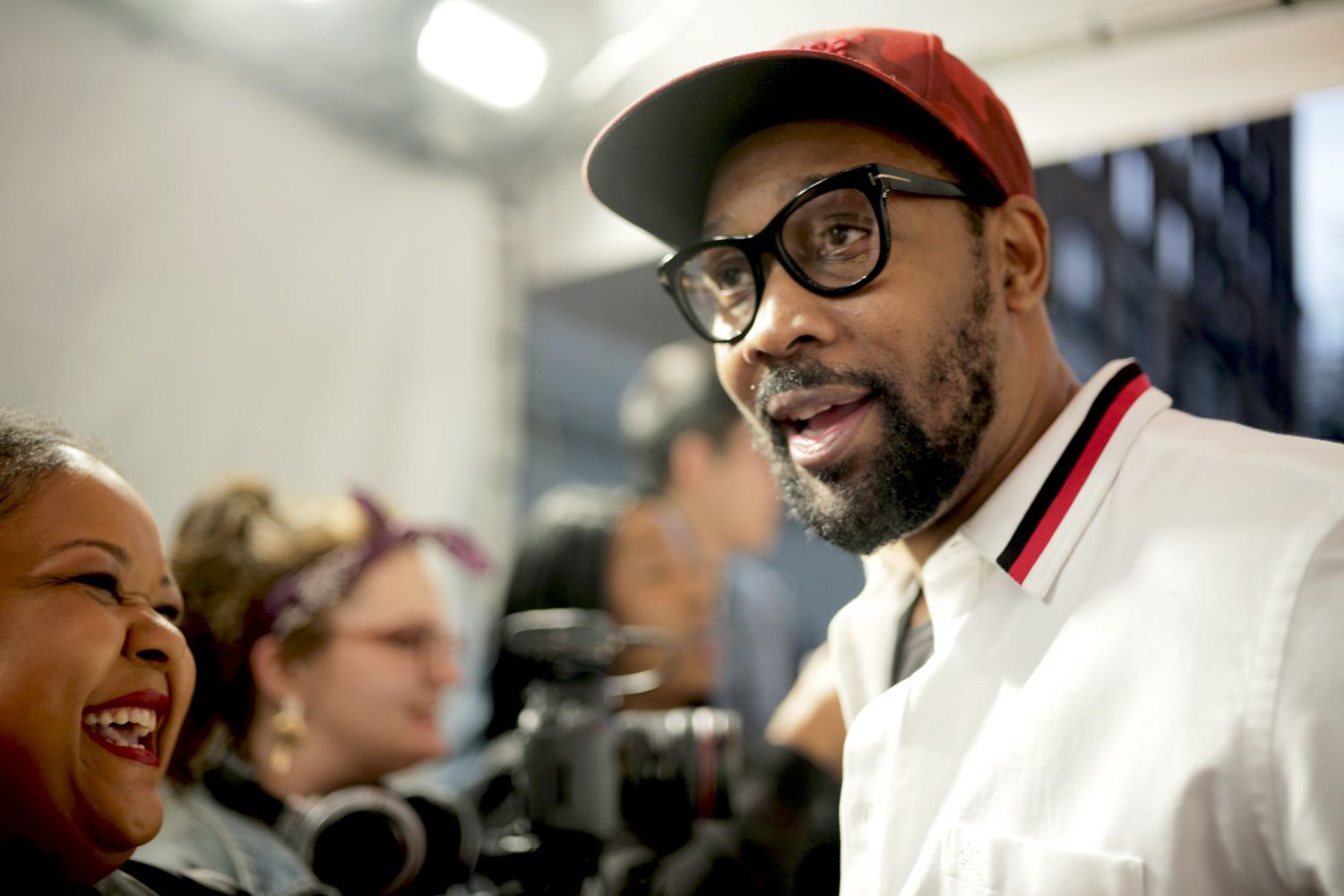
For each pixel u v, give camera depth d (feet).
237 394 6.88
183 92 6.75
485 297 8.41
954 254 2.95
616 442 9.42
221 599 4.28
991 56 5.98
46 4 6.15
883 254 2.84
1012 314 3.13
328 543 4.52
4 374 5.77
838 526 2.98
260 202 7.12
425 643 4.65
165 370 6.50
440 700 4.76
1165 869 2.36
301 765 4.37
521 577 6.35
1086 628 2.68
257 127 7.15
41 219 6.01
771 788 4.70
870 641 3.53
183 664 2.72
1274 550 2.43
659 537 6.37
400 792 4.27
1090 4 5.65
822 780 4.75
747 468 6.66
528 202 8.55
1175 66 5.54
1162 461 2.81
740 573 7.86
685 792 4.39
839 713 4.89
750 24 6.55
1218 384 6.27
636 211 3.65
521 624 4.58
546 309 9.30
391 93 7.56
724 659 7.00
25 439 2.63
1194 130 5.53
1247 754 2.31
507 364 8.55
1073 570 2.81
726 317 3.23
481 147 8.25
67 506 2.54
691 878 4.35
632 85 7.37
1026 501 2.95
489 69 7.41
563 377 9.26
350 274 7.60
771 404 2.99
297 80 7.27
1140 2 5.54
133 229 6.41
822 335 2.86
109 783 2.48
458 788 7.47
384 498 7.68
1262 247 6.25
